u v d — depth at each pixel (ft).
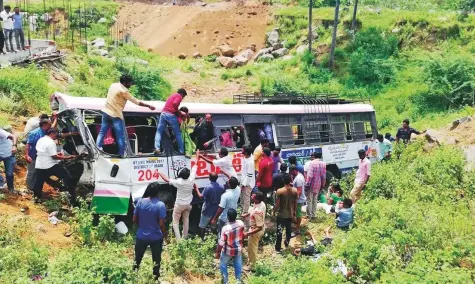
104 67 82.69
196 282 31.17
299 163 48.49
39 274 24.91
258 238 32.91
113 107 34.63
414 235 31.45
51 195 37.63
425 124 73.72
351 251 28.86
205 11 127.65
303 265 29.58
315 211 43.01
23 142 40.11
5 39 63.46
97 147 34.45
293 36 112.06
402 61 97.14
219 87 95.40
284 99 51.34
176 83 94.22
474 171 47.60
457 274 25.11
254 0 131.54
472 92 79.36
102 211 34.17
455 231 33.09
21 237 30.07
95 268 24.97
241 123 43.73
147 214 27.25
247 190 38.27
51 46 77.15
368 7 118.32
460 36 97.91
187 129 39.45
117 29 123.44
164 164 37.17
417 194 41.27
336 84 94.73
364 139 56.08
